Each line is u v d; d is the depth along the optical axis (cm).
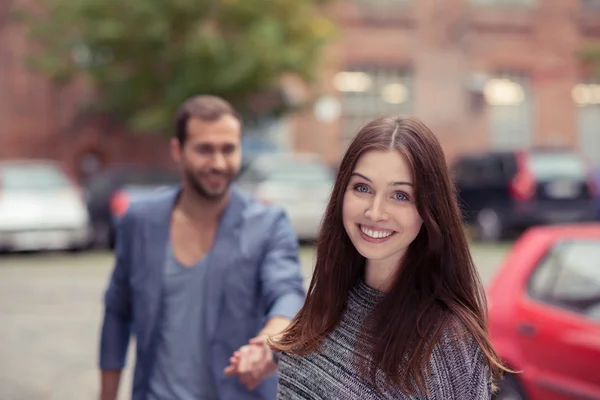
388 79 2488
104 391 320
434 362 191
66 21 1903
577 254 517
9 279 1307
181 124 313
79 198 1641
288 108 2097
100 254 1645
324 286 210
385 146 198
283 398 208
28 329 944
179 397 293
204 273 301
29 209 1597
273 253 302
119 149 2342
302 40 1948
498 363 195
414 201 198
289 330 217
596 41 2573
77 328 949
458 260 201
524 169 1755
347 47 2448
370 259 206
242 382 280
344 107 2455
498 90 2541
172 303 301
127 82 1919
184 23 1867
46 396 676
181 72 1853
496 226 1781
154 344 300
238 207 308
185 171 310
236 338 297
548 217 1759
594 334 477
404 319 196
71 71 1995
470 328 193
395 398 192
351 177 204
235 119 314
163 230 308
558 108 2566
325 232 212
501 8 2533
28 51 2245
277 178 1667
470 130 2514
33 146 2281
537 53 2552
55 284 1255
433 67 2502
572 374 486
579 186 1764
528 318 515
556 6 2553
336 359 201
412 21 2484
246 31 1888
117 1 1847
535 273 534
